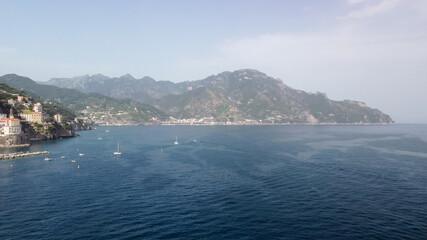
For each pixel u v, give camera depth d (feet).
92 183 334.24
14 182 335.88
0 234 196.13
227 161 490.08
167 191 302.45
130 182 340.18
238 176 372.58
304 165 450.30
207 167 435.53
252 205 258.57
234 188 314.35
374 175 380.37
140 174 385.29
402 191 305.32
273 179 355.56
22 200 268.21
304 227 211.61
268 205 258.78
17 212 237.25
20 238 190.70
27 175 374.22
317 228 209.87
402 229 208.54
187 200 272.31
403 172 400.67
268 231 204.33
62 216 229.25
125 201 268.41
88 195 286.05
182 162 481.46
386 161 492.54
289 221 222.48
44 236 193.88
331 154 575.38
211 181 345.31
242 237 194.70
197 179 355.97
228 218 228.02
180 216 231.50
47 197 278.26
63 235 195.62
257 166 442.50
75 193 292.61
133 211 241.96
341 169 419.54
